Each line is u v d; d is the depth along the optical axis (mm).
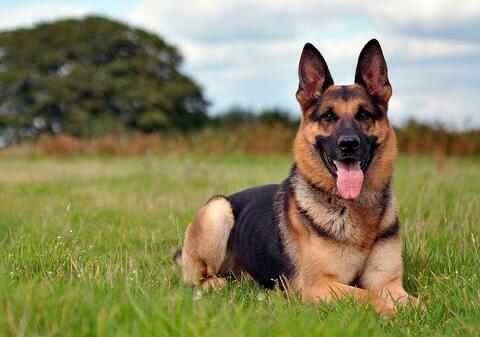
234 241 2371
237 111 21203
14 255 2164
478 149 7852
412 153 8000
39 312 1648
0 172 6094
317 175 2123
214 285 2299
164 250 2637
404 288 2178
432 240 2434
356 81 2211
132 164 7027
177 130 20188
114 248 2562
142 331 1598
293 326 1631
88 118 19250
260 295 1950
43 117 19875
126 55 21156
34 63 20453
